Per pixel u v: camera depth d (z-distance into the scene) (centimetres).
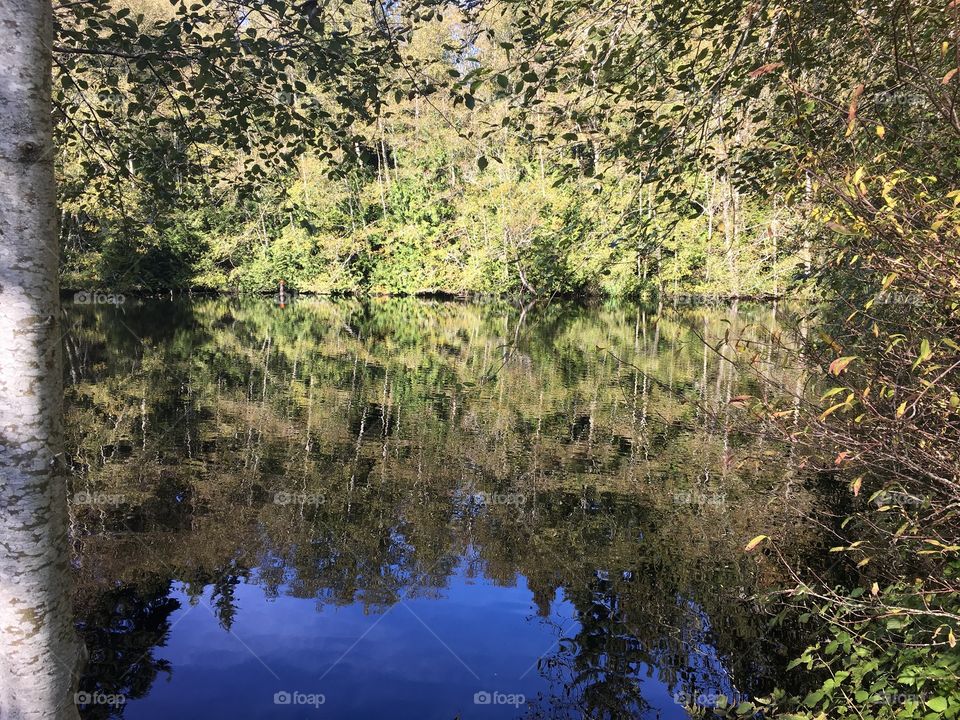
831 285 334
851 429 177
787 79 207
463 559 397
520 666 293
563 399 830
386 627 324
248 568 380
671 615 333
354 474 544
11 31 157
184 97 388
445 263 2583
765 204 405
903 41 190
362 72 387
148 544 406
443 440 646
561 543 420
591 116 332
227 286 2648
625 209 331
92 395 799
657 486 518
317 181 2289
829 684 217
